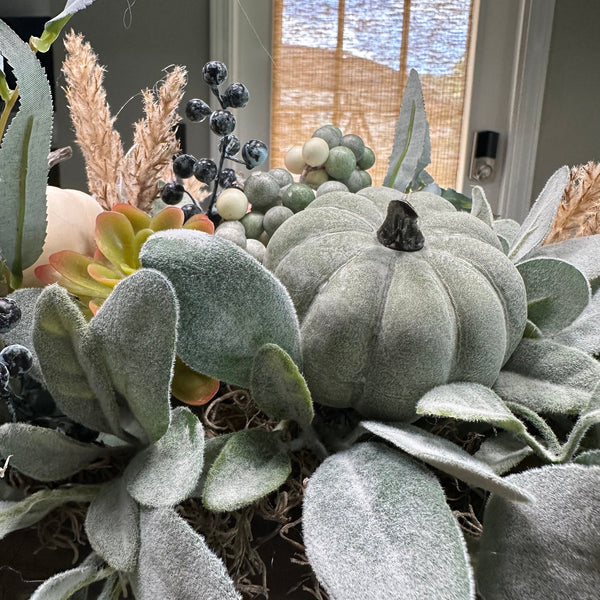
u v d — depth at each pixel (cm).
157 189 36
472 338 25
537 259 31
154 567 20
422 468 23
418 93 41
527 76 124
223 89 110
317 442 26
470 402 23
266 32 111
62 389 24
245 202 36
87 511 24
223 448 23
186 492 21
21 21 76
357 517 20
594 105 130
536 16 121
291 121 116
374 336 25
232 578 26
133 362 21
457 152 130
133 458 24
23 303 26
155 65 109
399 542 19
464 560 18
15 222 27
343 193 32
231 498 21
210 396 26
